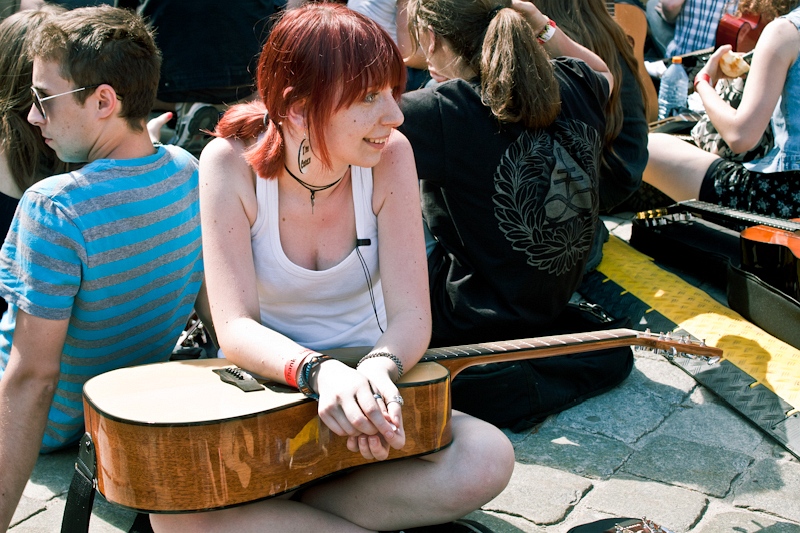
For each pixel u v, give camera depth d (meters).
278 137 1.94
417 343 1.97
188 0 3.94
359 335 2.17
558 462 2.58
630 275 3.72
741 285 3.27
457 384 2.71
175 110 4.96
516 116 2.71
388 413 1.73
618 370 3.00
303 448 1.79
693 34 5.77
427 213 2.93
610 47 3.53
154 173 2.23
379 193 2.09
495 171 2.75
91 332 2.23
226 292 1.96
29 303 2.02
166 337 2.43
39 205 2.04
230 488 1.73
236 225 1.99
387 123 1.85
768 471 2.54
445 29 2.80
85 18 2.14
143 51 2.19
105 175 2.13
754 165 3.85
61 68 2.10
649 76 5.57
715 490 2.44
